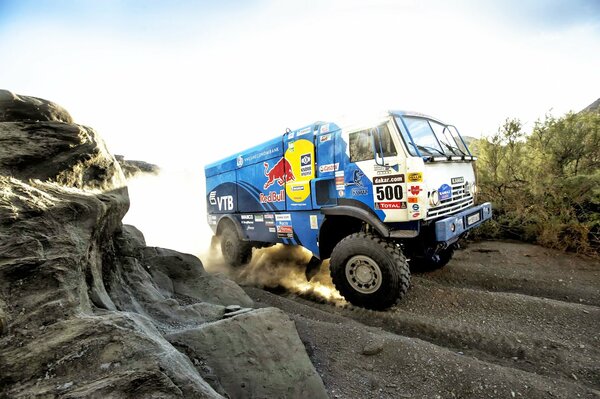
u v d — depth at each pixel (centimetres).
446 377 239
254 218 603
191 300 333
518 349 285
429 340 321
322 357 274
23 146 221
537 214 586
